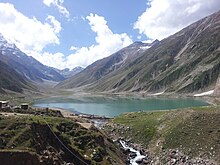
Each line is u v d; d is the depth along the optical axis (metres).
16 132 73.50
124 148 104.31
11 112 106.88
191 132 98.50
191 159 87.69
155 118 122.44
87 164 77.69
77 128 92.31
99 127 134.75
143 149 103.12
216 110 109.50
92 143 86.19
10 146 68.38
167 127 108.19
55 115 124.31
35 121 80.56
